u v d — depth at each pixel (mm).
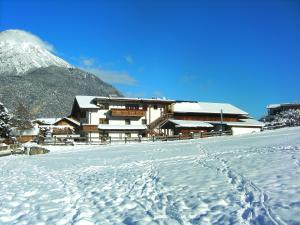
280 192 10617
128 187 14328
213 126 68062
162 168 19344
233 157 21391
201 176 15109
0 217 10430
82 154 36594
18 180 18531
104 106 68875
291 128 56562
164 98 74312
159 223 8891
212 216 9039
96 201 12055
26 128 87562
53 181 17500
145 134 68688
